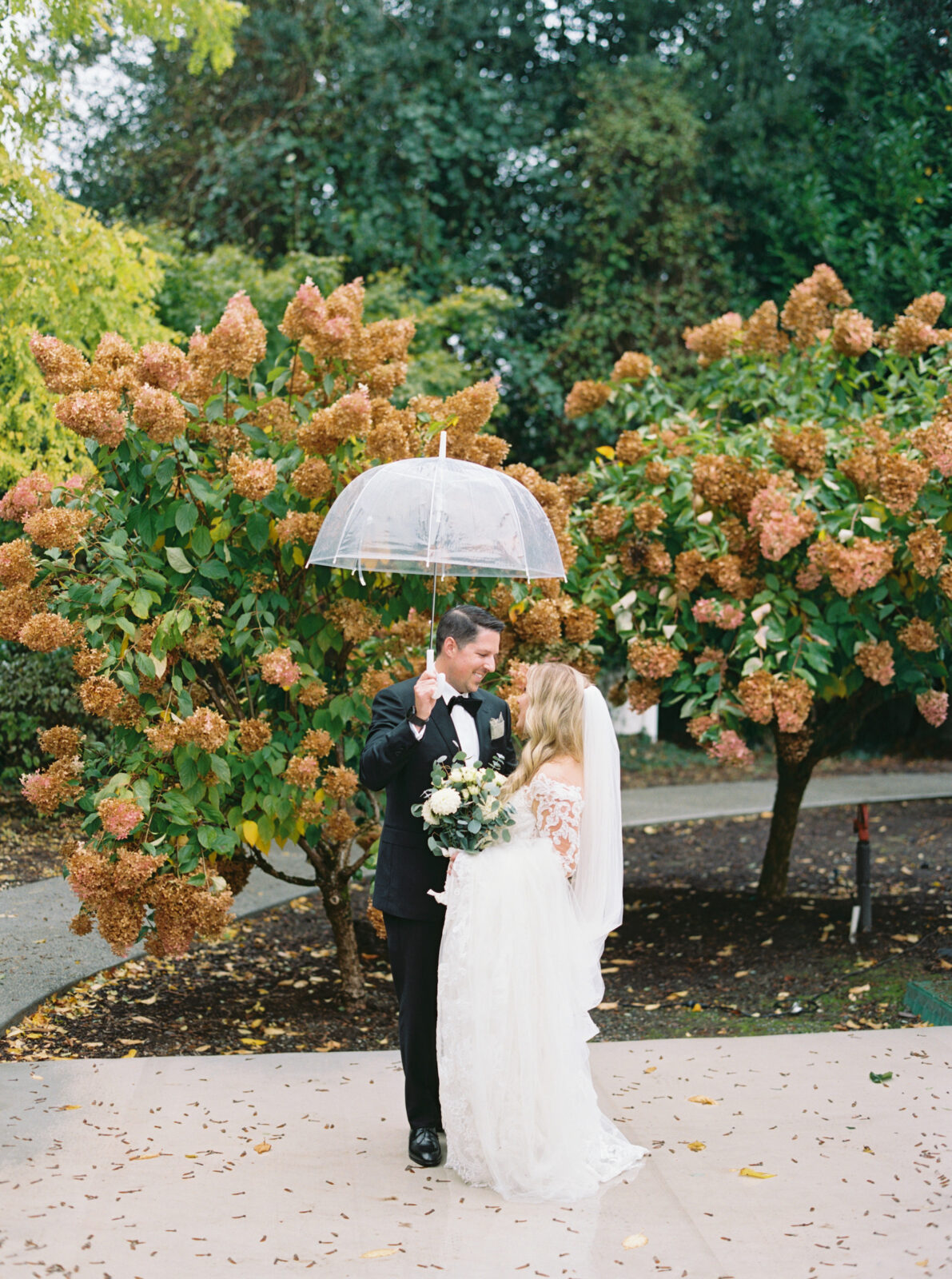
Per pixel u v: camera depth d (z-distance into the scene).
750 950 6.31
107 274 7.71
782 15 13.04
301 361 4.99
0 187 7.23
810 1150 3.55
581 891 3.58
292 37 12.93
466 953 3.37
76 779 4.56
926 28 11.30
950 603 5.76
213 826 4.58
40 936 5.96
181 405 4.50
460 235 13.55
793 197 12.16
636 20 13.59
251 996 5.51
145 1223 3.07
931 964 5.80
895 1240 3.00
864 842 6.44
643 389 7.03
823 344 6.45
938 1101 3.93
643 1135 3.67
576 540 5.97
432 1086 3.59
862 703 6.80
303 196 13.00
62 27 7.46
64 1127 3.69
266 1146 3.57
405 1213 3.17
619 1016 5.36
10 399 7.28
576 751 3.62
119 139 13.54
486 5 13.24
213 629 4.59
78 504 4.50
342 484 4.77
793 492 5.60
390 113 12.98
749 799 11.54
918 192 11.00
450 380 11.13
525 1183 3.28
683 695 6.09
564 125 13.86
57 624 4.28
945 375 6.20
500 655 5.54
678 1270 2.86
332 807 5.09
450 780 3.42
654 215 13.07
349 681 5.22
